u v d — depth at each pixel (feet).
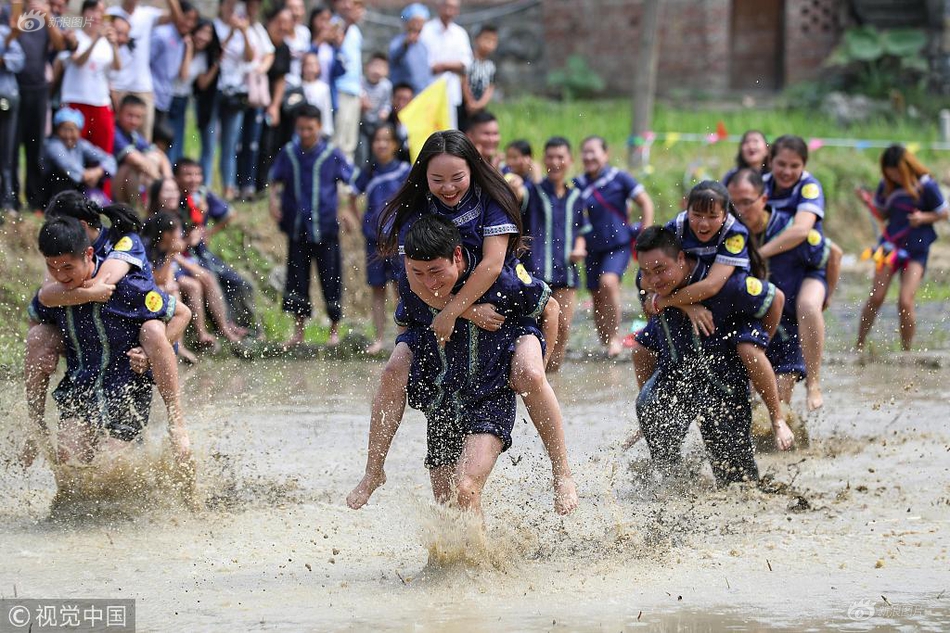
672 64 118.21
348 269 65.46
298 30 68.03
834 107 106.42
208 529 28.37
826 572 24.53
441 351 25.32
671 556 25.80
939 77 111.75
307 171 53.93
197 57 61.72
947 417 40.50
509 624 21.22
